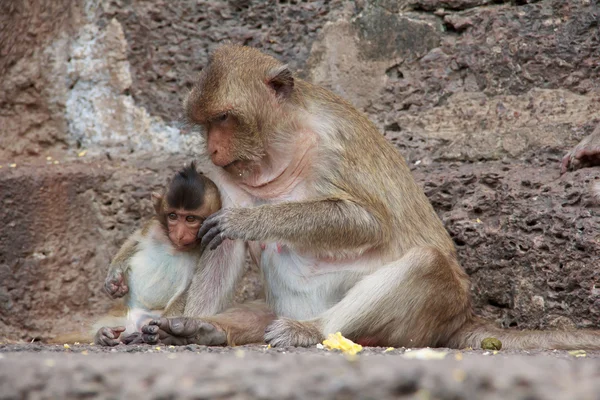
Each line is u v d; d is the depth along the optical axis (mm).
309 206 10117
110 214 13938
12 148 14711
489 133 13117
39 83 14812
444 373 4820
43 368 5535
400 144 13469
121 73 14750
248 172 10531
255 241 10664
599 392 4426
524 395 4410
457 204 12477
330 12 14148
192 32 14602
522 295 11562
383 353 7805
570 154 11922
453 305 10242
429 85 13609
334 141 10398
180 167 14016
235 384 4891
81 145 14812
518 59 13148
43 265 13758
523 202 11773
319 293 10633
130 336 9680
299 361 5609
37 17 14844
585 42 12852
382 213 10406
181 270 11109
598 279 10898
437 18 13727
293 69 14133
